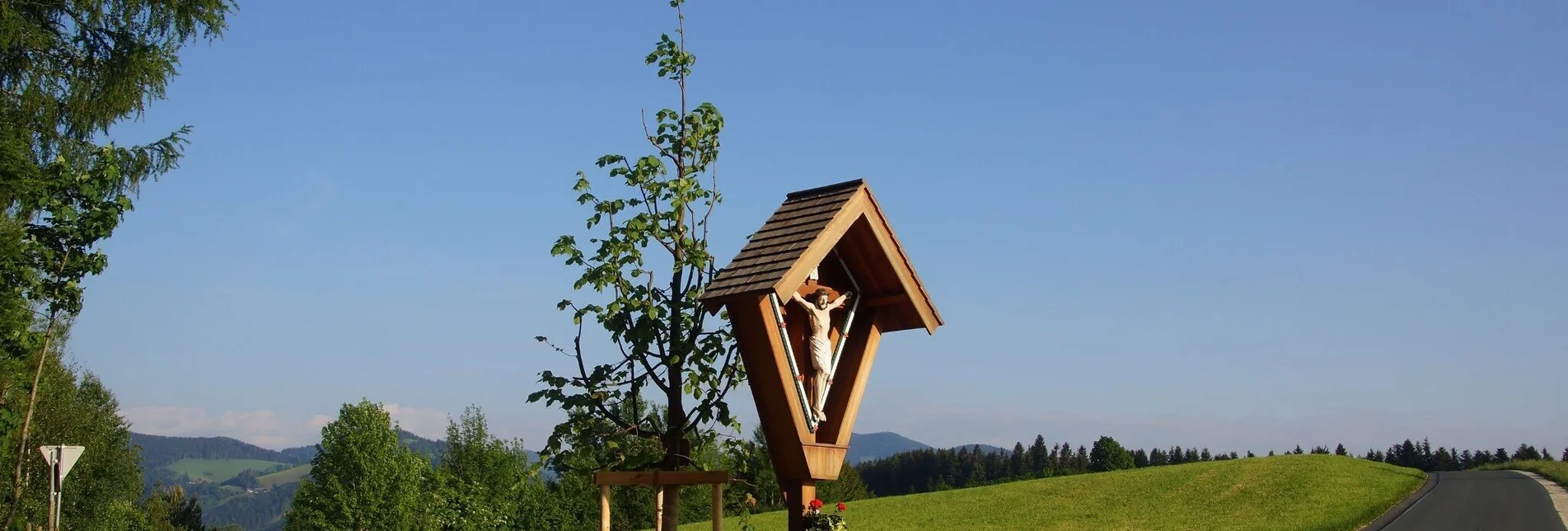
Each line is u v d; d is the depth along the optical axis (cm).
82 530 5050
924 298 1209
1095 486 5869
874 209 1140
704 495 4569
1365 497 4641
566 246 1184
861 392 1190
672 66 1287
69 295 1733
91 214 1745
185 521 10388
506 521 5528
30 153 1859
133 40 1972
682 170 1259
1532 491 4981
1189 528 4091
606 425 1205
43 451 1950
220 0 2036
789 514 1095
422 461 5319
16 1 1830
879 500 6138
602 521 1109
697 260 1195
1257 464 6262
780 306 1044
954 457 15612
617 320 1179
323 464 5059
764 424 1066
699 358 1186
